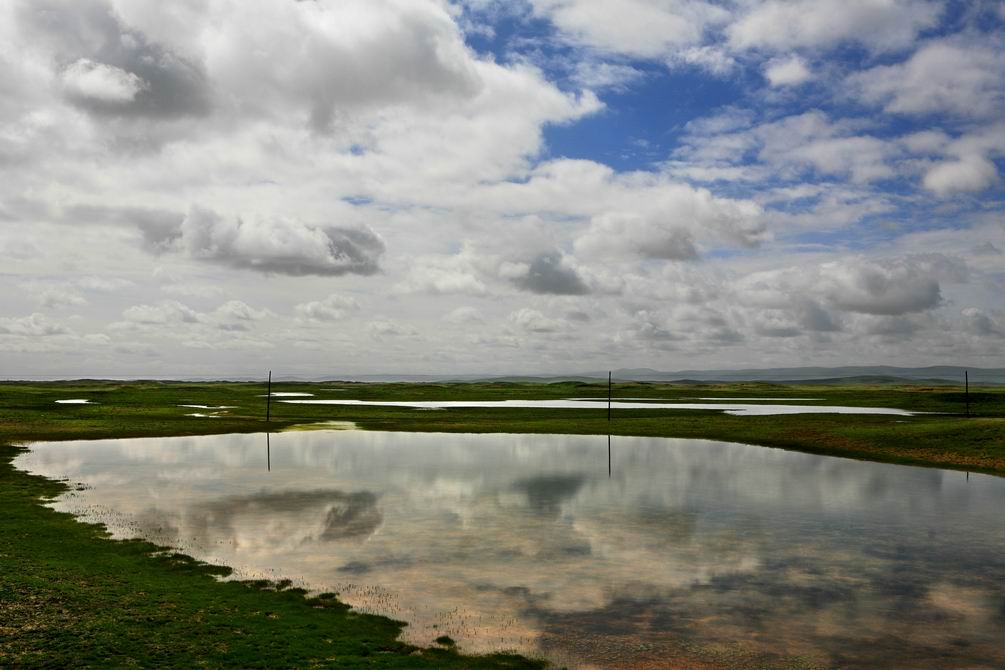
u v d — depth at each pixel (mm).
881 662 16375
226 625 17578
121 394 144750
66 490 39062
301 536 28609
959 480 44625
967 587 22281
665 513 33969
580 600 20797
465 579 22812
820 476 46375
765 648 17156
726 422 88500
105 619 17469
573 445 66562
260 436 73562
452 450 61969
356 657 15797
